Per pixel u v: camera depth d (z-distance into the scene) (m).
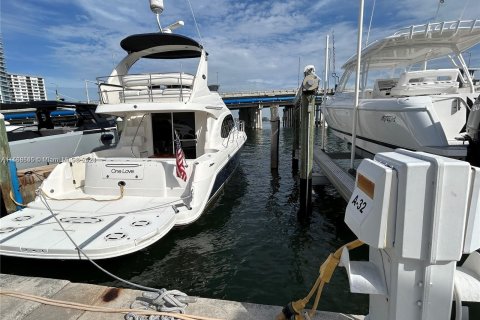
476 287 1.51
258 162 12.52
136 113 6.44
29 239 3.44
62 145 8.09
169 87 6.24
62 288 2.63
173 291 2.43
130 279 3.95
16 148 6.93
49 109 9.55
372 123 6.29
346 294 3.62
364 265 1.68
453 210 1.29
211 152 6.04
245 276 4.08
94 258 3.28
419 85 6.14
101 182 4.95
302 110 5.69
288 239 5.14
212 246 4.87
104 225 3.80
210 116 6.38
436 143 4.69
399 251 1.39
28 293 2.56
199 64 6.35
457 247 1.32
